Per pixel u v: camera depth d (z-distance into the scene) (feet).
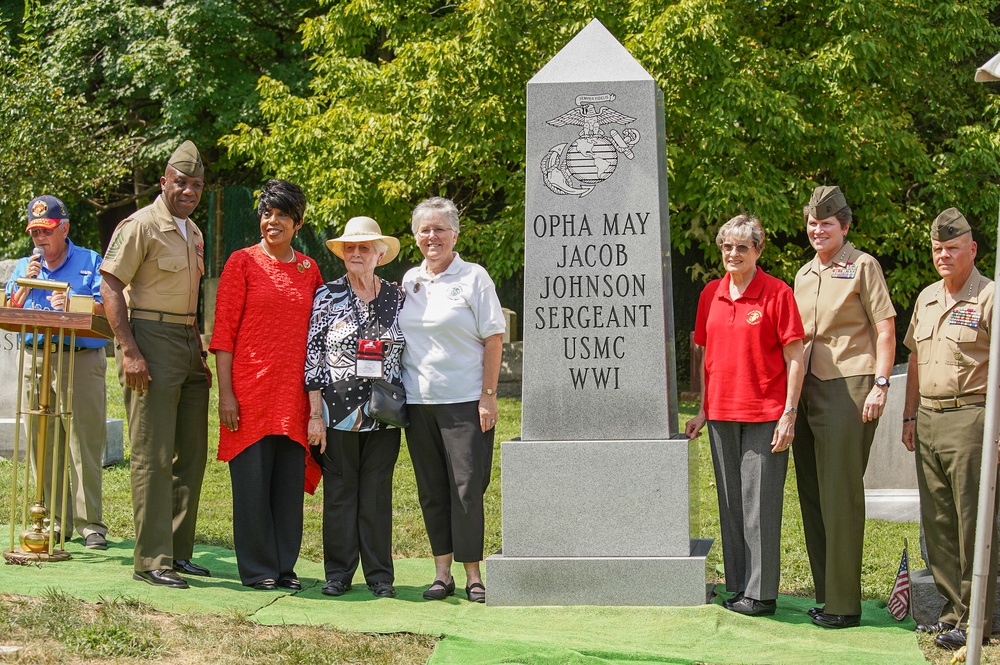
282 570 19.13
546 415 18.90
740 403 18.21
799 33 50.16
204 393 19.90
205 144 65.31
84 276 21.99
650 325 18.75
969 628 14.20
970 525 16.74
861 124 46.03
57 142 60.85
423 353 18.81
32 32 68.95
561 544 18.53
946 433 16.93
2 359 31.50
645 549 18.38
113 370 49.65
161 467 18.43
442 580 19.11
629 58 19.07
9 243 63.52
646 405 18.75
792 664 15.19
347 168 49.29
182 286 18.90
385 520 19.30
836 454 17.71
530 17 46.37
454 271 19.02
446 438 18.78
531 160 19.04
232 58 65.77
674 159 45.47
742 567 18.45
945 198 48.49
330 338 18.90
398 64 49.44
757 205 44.75
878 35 46.73
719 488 18.60
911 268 50.06
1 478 27.55
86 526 21.67
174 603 16.92
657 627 17.12
